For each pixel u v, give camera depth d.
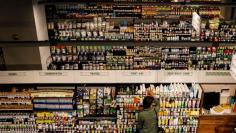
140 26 8.06
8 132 6.98
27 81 6.84
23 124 6.91
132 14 8.77
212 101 7.16
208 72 6.84
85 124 6.95
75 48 8.19
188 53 8.23
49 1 7.62
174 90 6.68
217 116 7.02
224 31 7.91
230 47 8.02
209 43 4.32
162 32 8.09
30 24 7.31
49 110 6.84
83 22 8.22
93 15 8.71
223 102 7.28
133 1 7.70
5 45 4.27
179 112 6.88
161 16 8.80
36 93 6.70
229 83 6.98
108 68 8.43
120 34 8.10
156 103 6.45
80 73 6.78
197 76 6.89
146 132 6.33
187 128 7.05
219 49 8.08
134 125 6.97
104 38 8.13
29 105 6.74
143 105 6.38
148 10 8.73
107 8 8.66
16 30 7.37
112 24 8.34
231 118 7.05
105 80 6.86
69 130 7.03
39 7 7.66
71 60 8.34
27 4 7.09
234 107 7.09
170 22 8.65
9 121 6.86
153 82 6.92
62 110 6.86
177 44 4.26
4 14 7.17
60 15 8.59
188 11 8.74
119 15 8.77
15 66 7.83
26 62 7.80
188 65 8.35
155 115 6.31
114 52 8.25
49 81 6.86
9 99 6.69
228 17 9.96
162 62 8.34
